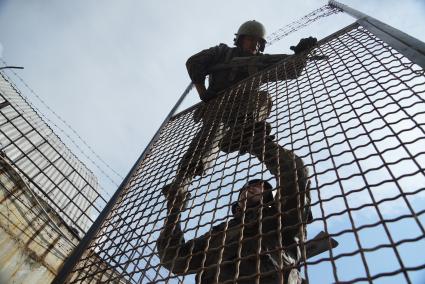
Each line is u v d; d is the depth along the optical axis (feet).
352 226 3.90
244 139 7.11
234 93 10.17
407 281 3.04
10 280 13.55
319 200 4.51
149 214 6.41
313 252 6.35
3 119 24.94
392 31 7.66
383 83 6.22
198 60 13.14
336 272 3.50
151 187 7.44
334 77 7.40
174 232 6.33
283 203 6.95
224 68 12.69
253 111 8.11
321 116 6.36
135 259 5.42
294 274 6.84
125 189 8.20
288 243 7.09
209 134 8.34
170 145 9.37
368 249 3.53
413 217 3.57
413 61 6.11
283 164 6.54
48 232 15.58
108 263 5.83
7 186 14.46
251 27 14.85
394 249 3.36
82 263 6.51
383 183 4.27
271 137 6.68
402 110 5.35
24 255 14.28
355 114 5.86
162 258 5.16
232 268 6.86
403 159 4.47
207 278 7.09
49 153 28.32
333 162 5.02
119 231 6.57
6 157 15.53
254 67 11.90
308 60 9.23
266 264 6.64
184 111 11.64
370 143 5.07
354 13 11.26
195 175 7.51
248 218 7.32
